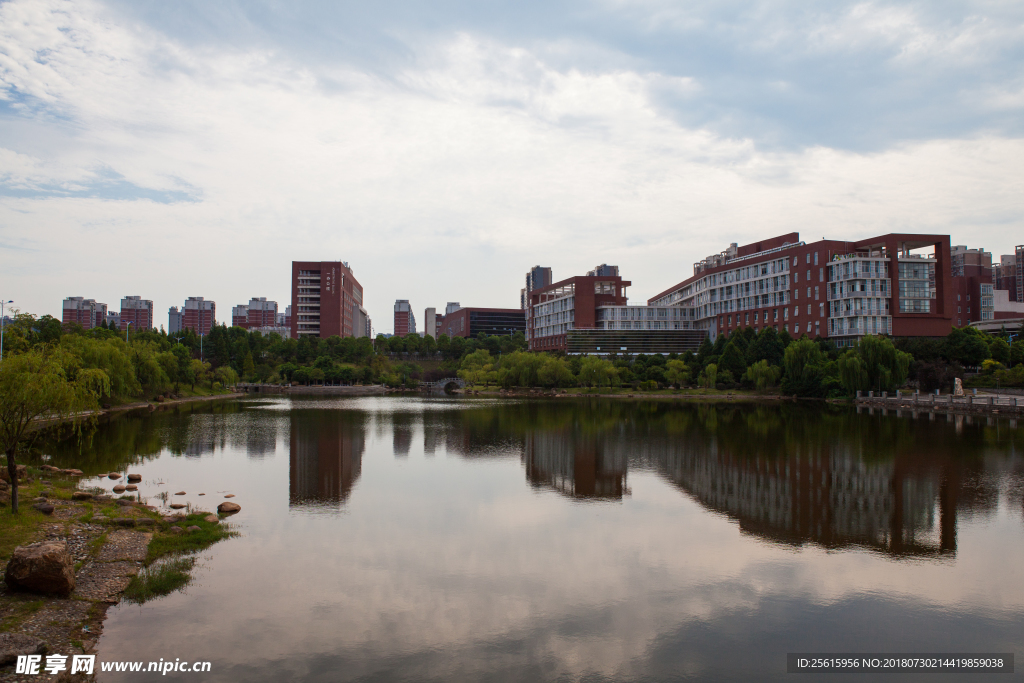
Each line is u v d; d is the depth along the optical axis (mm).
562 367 153375
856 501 38344
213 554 28031
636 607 23188
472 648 20016
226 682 17625
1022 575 26188
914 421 80000
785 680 18391
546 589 24766
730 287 178750
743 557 28422
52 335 102375
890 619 22250
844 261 135125
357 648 19797
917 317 133125
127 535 28922
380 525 33250
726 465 50469
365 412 102625
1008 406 83375
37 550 22109
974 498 38844
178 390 132750
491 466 50844
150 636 20094
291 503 37844
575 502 38531
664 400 129875
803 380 124500
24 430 30156
